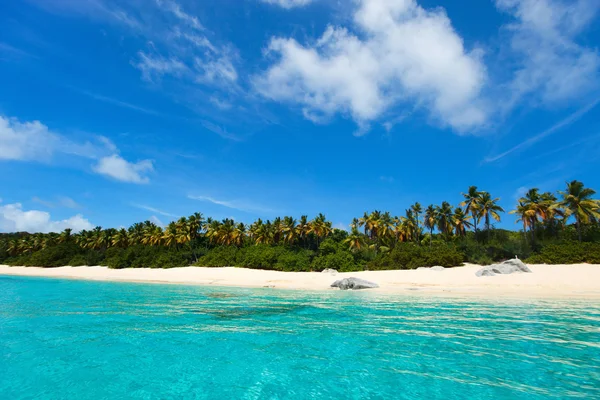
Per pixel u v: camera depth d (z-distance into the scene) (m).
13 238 97.38
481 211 55.94
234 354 9.12
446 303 17.75
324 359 8.62
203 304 18.58
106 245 85.56
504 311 15.02
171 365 8.27
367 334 11.11
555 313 14.38
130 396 6.55
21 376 7.56
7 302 19.69
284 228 70.25
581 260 35.19
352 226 73.12
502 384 6.84
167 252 62.28
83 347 9.78
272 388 6.88
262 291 26.48
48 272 56.91
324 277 37.38
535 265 34.44
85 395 6.59
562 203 46.38
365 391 6.64
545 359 8.32
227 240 72.69
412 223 65.06
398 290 24.81
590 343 9.73
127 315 15.02
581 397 6.16
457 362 8.22
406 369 7.81
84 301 20.08
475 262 46.03
